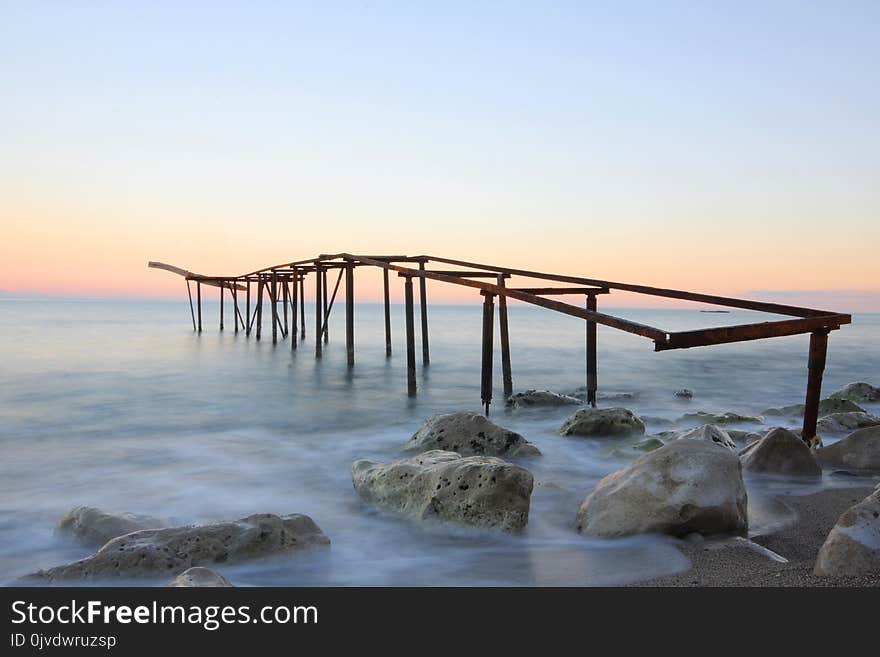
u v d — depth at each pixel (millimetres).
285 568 4770
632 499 5297
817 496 6281
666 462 5348
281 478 7664
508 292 10344
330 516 6094
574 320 77250
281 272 31156
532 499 6398
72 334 37531
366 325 57375
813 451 7785
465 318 84562
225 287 38281
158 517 5770
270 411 13008
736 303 10406
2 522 6039
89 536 5328
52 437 10320
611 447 8812
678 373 19953
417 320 74250
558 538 5312
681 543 4973
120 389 16062
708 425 7840
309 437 10320
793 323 7816
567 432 9500
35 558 5125
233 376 18766
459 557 4969
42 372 19391
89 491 7137
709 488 5070
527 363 22969
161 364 21859
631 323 7031
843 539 4125
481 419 8492
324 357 24609
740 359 24609
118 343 30906
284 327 34375
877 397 13289
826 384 17469
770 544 4996
